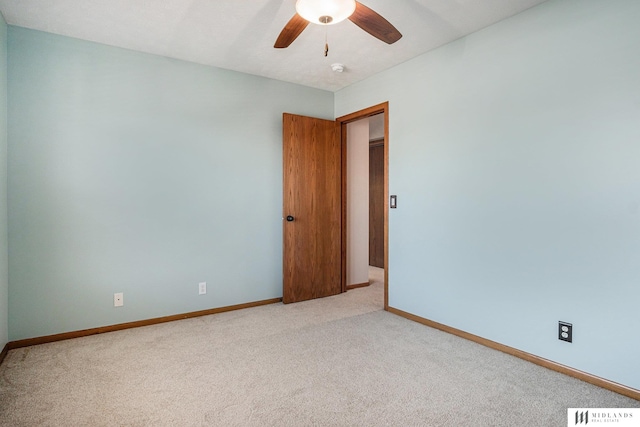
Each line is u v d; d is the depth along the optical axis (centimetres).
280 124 394
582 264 221
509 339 259
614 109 206
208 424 175
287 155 385
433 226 315
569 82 225
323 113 428
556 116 231
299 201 395
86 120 290
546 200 237
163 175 324
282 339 286
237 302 368
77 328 289
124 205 307
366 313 356
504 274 262
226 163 358
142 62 313
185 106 334
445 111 303
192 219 340
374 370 232
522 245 251
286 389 208
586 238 219
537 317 243
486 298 274
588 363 218
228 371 230
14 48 264
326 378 221
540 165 240
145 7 240
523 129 249
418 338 289
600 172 212
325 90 428
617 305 206
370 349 267
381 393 204
